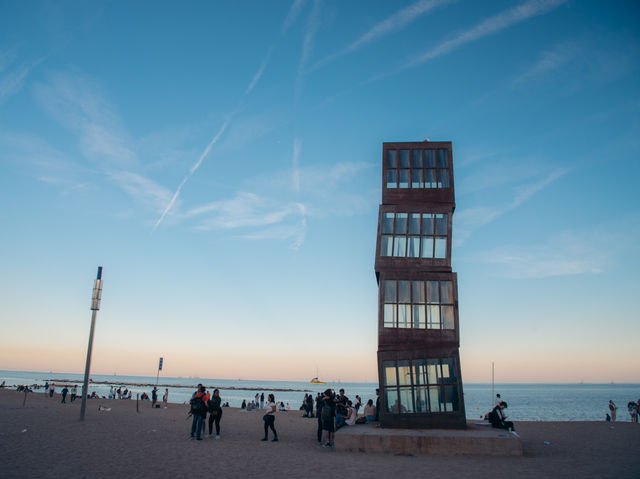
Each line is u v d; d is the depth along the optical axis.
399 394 21.38
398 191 24.84
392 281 23.20
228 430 24.75
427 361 21.69
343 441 18.11
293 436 22.88
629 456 17.34
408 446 17.70
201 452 16.33
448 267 23.31
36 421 24.03
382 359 21.95
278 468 13.79
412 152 25.47
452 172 24.91
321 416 19.75
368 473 13.26
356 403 26.66
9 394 56.16
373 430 20.03
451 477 12.79
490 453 17.27
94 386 189.38
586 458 16.73
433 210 24.30
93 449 15.99
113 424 24.56
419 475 13.04
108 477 11.78
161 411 38.09
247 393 189.38
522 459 16.42
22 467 12.53
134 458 14.58
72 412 31.41
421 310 22.58
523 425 32.62
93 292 26.48
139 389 174.00
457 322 22.20
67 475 11.80
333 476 12.76
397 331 22.28
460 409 20.83
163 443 18.22
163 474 12.38
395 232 24.06
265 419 20.53
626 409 92.31
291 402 126.31
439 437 17.62
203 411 19.95
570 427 31.05
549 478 12.74
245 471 13.19
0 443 16.47
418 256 23.56
